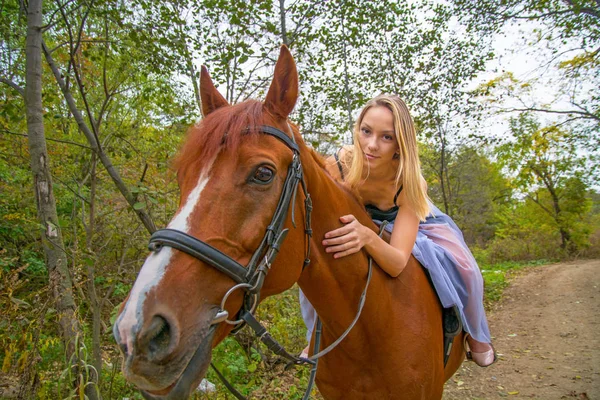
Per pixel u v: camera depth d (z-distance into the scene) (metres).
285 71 1.40
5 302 2.30
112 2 3.60
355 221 1.64
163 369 1.00
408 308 1.86
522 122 15.47
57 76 3.35
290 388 3.77
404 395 1.75
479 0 9.66
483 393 4.60
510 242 21.33
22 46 4.23
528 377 4.96
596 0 9.93
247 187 1.20
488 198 26.84
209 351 1.12
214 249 1.12
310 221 1.50
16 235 4.63
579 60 12.04
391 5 6.53
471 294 2.22
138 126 5.27
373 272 1.75
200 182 1.19
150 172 4.35
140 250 4.21
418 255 2.12
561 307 8.73
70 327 2.44
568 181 20.08
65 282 2.49
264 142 1.28
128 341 0.97
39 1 2.66
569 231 20.33
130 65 4.21
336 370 1.86
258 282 1.20
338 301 1.64
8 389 2.90
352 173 1.94
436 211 2.74
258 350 4.05
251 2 4.60
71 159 4.92
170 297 1.04
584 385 4.57
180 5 4.56
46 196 2.54
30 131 2.56
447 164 13.09
